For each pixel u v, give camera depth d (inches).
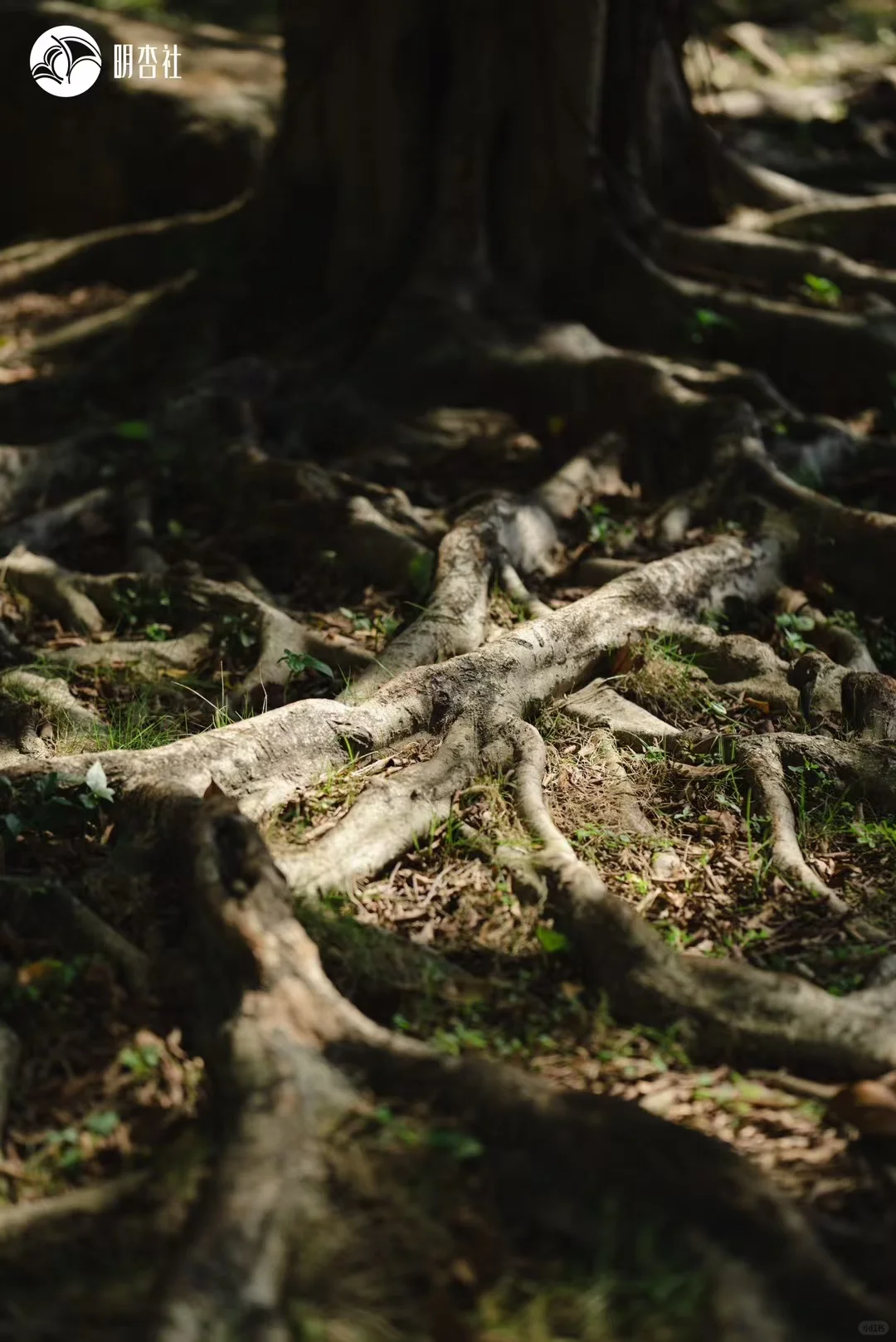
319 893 169.3
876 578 266.8
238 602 246.7
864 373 332.2
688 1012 153.1
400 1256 121.4
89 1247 124.3
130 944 161.3
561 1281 120.3
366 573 268.2
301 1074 135.6
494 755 200.8
